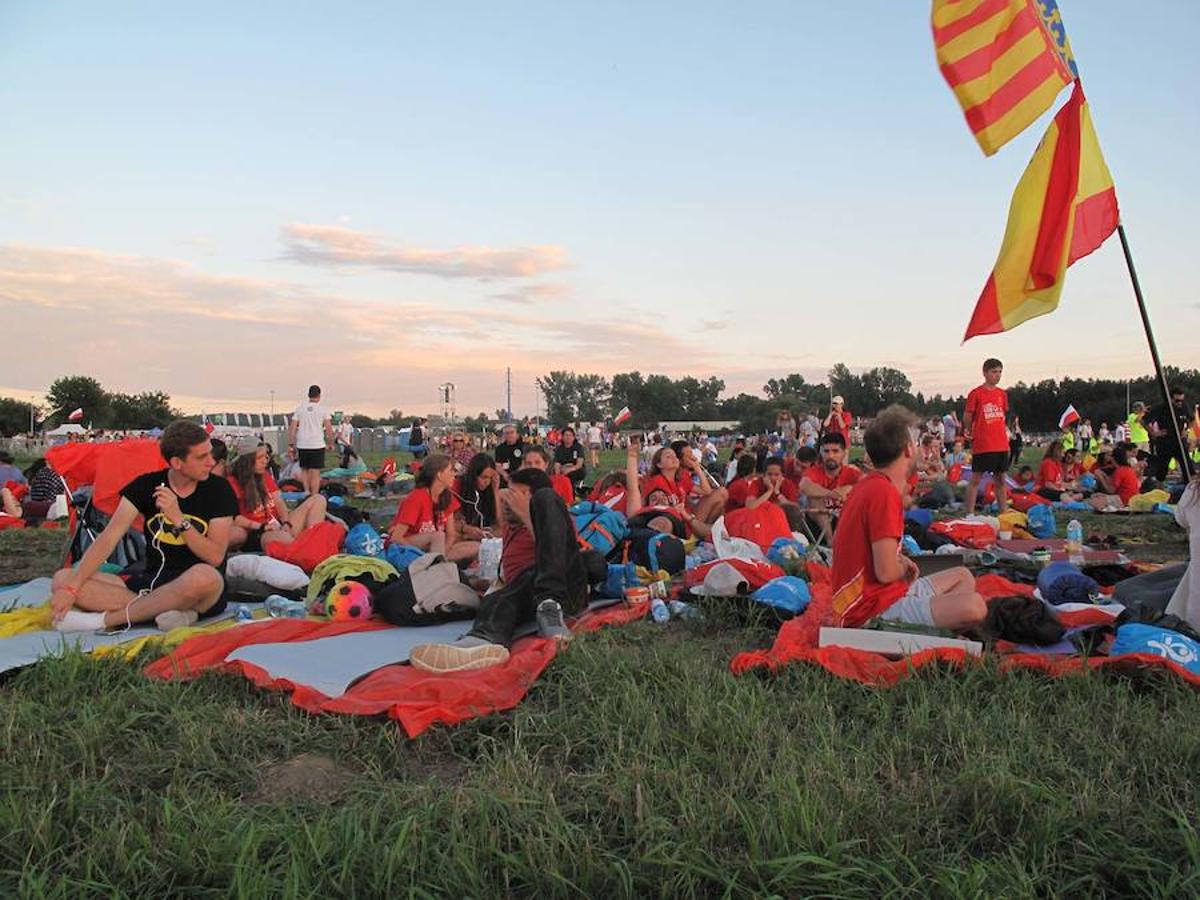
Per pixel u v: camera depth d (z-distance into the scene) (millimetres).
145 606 6012
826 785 3320
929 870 2875
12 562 10031
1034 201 5816
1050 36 6012
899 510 5062
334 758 3873
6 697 4453
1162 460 17969
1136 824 3086
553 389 126188
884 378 102438
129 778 3557
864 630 4977
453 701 4312
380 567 6676
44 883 2715
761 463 11133
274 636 5648
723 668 5004
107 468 7121
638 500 9727
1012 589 6656
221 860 2898
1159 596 6020
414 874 2855
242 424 77188
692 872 2832
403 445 57250
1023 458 37875
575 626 5906
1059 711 4152
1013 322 5879
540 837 3004
